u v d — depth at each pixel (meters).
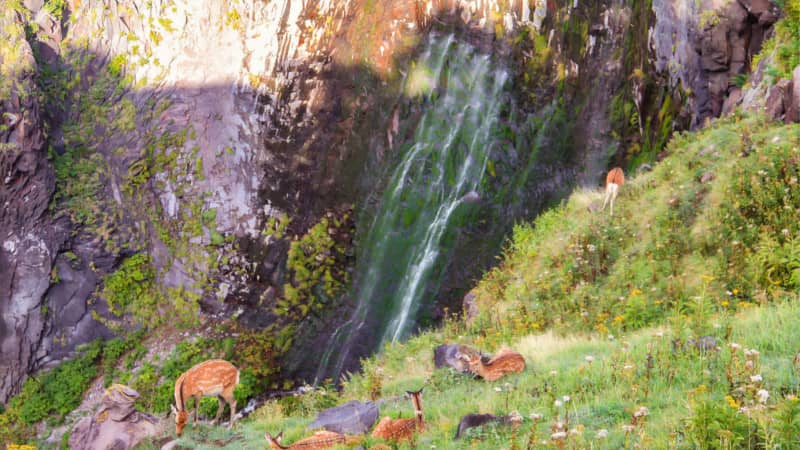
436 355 10.66
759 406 5.23
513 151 22.31
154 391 20.69
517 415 6.36
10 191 21.89
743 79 21.77
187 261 23.05
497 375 9.18
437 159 22.67
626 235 14.64
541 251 16.34
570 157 22.17
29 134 22.27
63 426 20.81
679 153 17.34
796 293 10.42
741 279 11.51
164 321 22.69
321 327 22.00
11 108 22.05
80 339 22.36
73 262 22.67
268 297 22.50
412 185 22.58
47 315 22.12
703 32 22.98
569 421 6.48
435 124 23.06
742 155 14.52
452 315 19.84
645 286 12.82
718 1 22.94
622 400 6.86
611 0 22.88
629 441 5.68
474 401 8.14
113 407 10.27
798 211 12.09
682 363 7.53
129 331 22.62
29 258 21.97
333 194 23.17
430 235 21.84
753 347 7.46
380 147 23.25
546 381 8.19
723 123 18.80
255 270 22.80
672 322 9.84
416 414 7.36
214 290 22.69
